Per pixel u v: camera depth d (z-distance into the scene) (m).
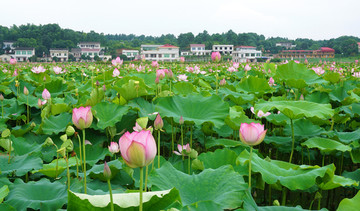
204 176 2.30
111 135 3.89
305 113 3.21
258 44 147.12
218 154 2.99
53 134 3.91
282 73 5.94
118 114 3.96
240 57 100.94
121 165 2.77
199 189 2.20
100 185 2.75
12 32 122.75
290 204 3.37
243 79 6.30
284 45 152.62
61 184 2.47
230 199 2.01
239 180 2.20
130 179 2.87
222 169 2.33
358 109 4.68
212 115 3.71
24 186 2.38
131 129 4.30
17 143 3.38
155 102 4.61
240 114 3.95
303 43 148.38
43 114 4.09
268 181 2.34
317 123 4.08
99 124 3.82
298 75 5.88
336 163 3.88
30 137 3.86
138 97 4.55
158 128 2.66
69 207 1.64
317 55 112.00
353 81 7.54
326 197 3.57
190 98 3.93
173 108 3.81
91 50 115.81
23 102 5.11
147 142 1.37
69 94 5.55
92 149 3.52
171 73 5.17
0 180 2.45
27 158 2.98
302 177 2.37
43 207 2.08
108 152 3.41
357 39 152.62
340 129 4.59
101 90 4.69
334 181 2.48
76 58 113.94
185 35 138.38
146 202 1.67
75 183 2.42
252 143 2.11
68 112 4.53
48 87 6.47
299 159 4.16
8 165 2.89
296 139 3.78
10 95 6.36
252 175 2.74
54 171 2.75
